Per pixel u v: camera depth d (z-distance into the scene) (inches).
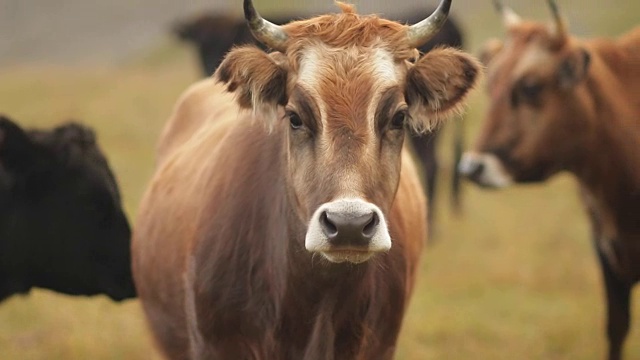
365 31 452.1
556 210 1350.9
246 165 506.6
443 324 888.9
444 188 1475.1
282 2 2992.1
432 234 1190.3
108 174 665.0
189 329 527.8
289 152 454.6
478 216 1325.0
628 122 736.3
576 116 744.3
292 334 483.5
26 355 810.2
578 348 840.3
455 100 472.1
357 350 488.4
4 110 2066.9
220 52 1483.8
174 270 543.8
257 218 491.8
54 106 2113.7
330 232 410.0
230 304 493.4
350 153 425.4
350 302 476.1
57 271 665.6
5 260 655.8
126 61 3110.2
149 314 599.8
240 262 491.8
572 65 735.7
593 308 937.5
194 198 542.0
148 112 2054.6
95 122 1915.6
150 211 602.9
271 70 456.4
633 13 2655.0
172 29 1557.6
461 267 1072.8
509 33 796.6
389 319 508.4
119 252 663.8
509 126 769.6
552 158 760.3
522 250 1136.2
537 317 916.6
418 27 459.8
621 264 742.5
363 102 433.4
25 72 2790.4
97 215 657.6
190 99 685.9
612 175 736.3
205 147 580.1
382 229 413.1
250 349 495.2
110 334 866.8
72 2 3858.3
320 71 440.5
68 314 924.0
